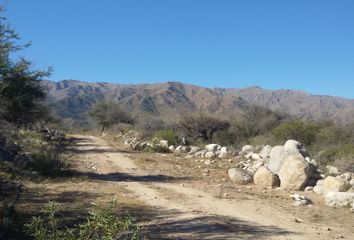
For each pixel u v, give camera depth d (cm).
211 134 3888
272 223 1049
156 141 2956
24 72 1714
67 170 1791
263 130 3931
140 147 2948
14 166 1482
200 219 1058
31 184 1416
